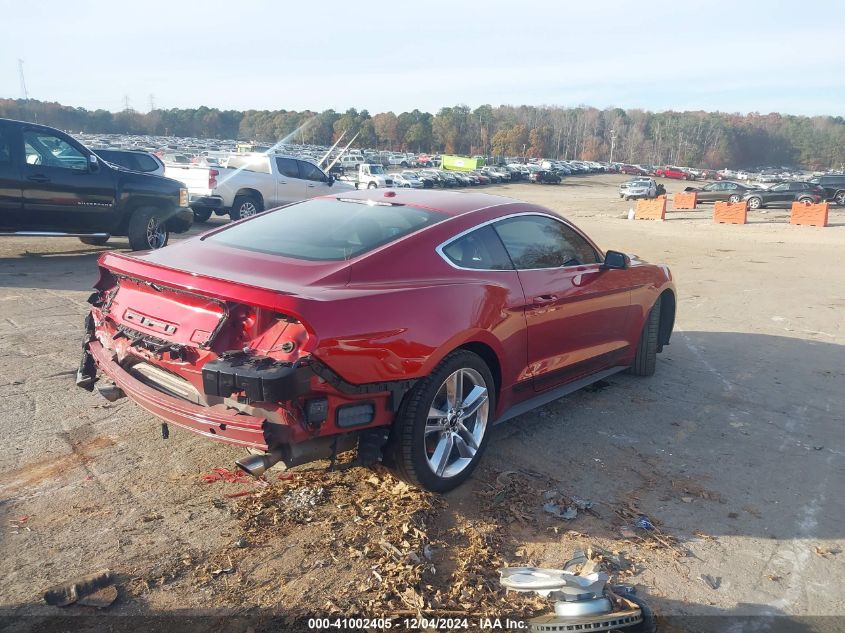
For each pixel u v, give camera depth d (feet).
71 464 12.23
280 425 9.50
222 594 8.84
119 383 11.44
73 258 35.24
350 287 10.68
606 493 12.32
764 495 12.65
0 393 15.35
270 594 8.87
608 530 11.02
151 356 10.80
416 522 10.69
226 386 9.24
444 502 11.56
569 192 203.82
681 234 74.64
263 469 9.50
